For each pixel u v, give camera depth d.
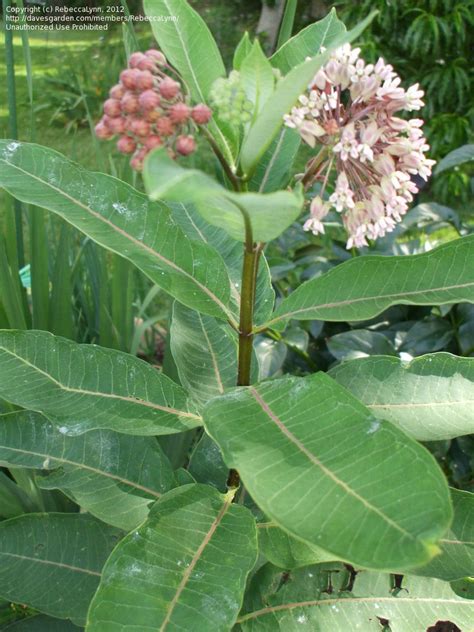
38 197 0.29
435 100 1.06
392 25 1.04
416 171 0.27
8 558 0.36
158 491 0.35
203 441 0.38
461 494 0.31
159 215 0.29
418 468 0.20
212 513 0.29
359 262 0.28
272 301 0.33
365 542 0.18
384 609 0.33
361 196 0.27
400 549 0.18
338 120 0.26
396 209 0.27
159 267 0.29
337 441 0.21
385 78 0.26
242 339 0.30
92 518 0.37
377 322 0.57
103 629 0.24
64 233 0.48
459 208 1.09
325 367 0.57
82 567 0.36
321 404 0.23
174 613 0.25
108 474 0.35
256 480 0.20
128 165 0.50
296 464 0.21
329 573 0.34
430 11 1.02
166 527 0.28
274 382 0.25
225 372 0.36
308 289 0.29
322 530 0.19
